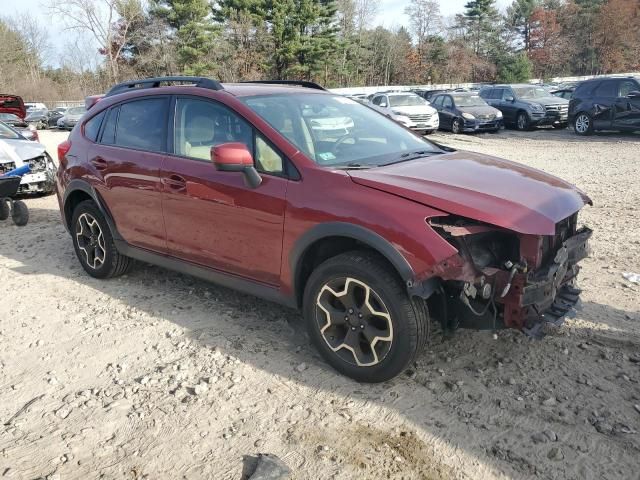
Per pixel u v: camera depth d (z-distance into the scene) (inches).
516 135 771.4
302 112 163.0
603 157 526.3
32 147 360.8
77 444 115.9
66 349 156.5
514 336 154.8
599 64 2898.6
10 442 117.3
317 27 2143.2
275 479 102.9
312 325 140.0
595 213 298.7
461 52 2773.1
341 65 2342.5
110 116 199.2
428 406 125.5
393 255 120.9
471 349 148.9
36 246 256.1
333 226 130.0
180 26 2006.6
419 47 2805.1
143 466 109.2
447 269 116.4
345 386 133.8
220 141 158.6
